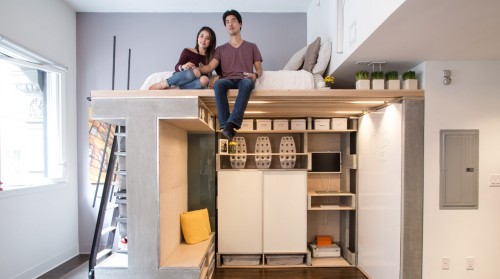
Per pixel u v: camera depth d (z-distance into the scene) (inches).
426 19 78.3
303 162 170.4
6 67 130.0
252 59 114.9
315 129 161.6
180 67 113.0
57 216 152.3
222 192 159.2
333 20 127.1
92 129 170.1
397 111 117.6
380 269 131.2
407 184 113.6
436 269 113.4
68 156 161.8
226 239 157.9
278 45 175.3
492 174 113.7
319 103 126.5
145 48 172.6
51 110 154.9
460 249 113.6
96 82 171.2
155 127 101.6
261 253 158.4
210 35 121.0
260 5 166.1
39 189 138.8
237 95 106.8
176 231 126.6
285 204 159.8
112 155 119.1
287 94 109.2
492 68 114.2
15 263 125.0
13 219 124.1
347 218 168.9
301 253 160.1
